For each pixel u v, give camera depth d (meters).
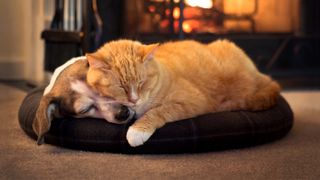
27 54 2.25
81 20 1.91
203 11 2.19
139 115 1.12
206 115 1.17
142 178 0.97
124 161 1.06
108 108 1.09
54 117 1.13
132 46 1.11
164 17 2.14
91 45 1.84
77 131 1.11
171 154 1.11
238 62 1.31
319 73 2.31
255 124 1.17
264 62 2.26
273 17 2.27
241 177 0.98
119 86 1.06
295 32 2.30
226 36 2.19
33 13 2.17
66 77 1.13
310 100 1.88
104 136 1.10
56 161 1.05
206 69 1.25
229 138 1.14
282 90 2.13
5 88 1.98
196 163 1.06
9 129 1.31
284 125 1.25
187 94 1.16
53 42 1.88
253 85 1.30
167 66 1.17
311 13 2.31
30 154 1.10
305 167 1.05
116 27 2.09
